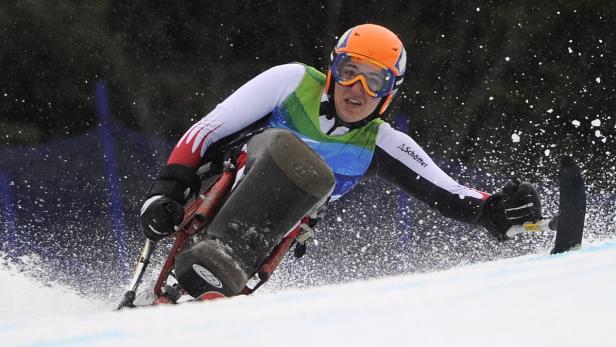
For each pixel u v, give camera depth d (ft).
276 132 35.40
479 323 15.23
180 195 38.34
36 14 195.42
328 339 14.06
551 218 43.70
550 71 193.77
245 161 36.81
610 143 183.93
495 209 45.62
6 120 195.72
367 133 45.47
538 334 14.26
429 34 196.75
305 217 38.88
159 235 37.19
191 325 15.40
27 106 197.47
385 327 15.01
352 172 45.93
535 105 192.24
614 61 192.24
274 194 34.04
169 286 38.99
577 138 186.39
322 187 34.27
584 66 193.26
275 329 14.85
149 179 192.24
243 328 14.97
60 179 186.09
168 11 197.98
